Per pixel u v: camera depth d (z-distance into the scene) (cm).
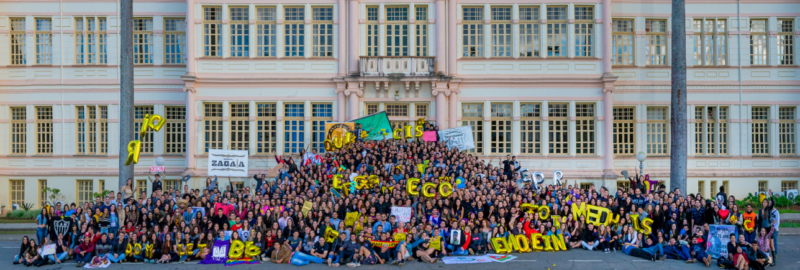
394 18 3114
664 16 3216
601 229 1938
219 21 3091
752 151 3244
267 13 3117
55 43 3216
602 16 3075
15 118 3231
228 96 3089
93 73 3216
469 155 2736
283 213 1903
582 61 3091
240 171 2538
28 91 3212
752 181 3212
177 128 3206
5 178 3198
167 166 3192
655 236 1912
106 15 3209
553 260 1803
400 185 2097
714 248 1759
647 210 1938
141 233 1822
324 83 3092
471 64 3106
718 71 3238
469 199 2020
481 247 1902
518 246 1917
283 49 3111
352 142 2808
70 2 3206
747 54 3238
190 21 3045
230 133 3106
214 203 1964
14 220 2880
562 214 2003
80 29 3228
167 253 1803
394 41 3111
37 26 3219
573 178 3075
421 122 2820
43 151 3225
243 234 1847
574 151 3097
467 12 3128
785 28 3241
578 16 3112
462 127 2869
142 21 3219
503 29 3133
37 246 1802
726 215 1852
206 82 3069
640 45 3222
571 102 3102
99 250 1797
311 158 2614
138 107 3212
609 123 3056
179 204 1967
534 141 3123
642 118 3219
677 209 1909
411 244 1827
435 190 2033
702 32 3247
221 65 3089
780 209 2934
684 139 2439
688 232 1903
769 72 3238
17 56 3222
